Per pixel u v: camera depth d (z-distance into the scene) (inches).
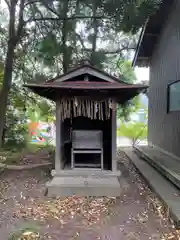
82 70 194.9
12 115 413.4
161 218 140.5
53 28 314.8
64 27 302.4
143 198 174.2
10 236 119.1
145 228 128.7
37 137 483.2
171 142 289.0
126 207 157.4
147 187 199.6
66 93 193.6
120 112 434.3
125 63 438.6
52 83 186.4
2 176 232.2
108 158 237.3
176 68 274.2
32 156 333.7
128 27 288.4
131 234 122.3
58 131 199.3
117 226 131.1
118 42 381.1
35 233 122.1
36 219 138.6
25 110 412.8
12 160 302.4
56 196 176.7
